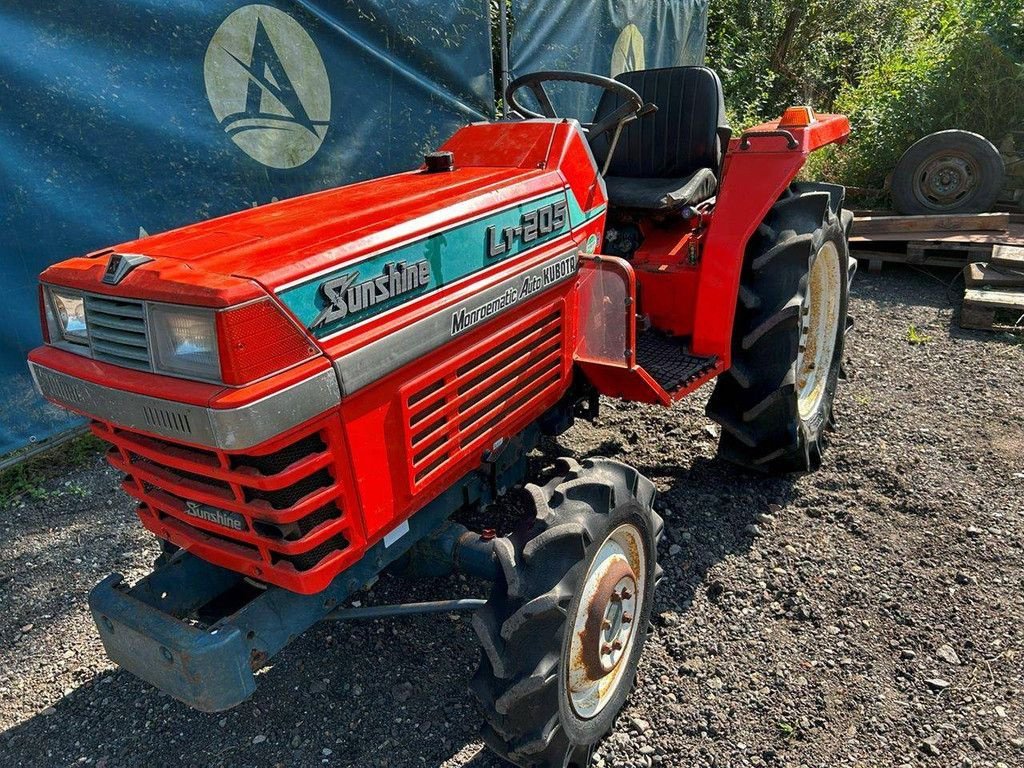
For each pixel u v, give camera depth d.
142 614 1.81
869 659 2.46
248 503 1.61
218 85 4.05
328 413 1.62
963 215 6.01
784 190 3.30
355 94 4.70
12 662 2.61
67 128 3.57
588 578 2.02
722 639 2.55
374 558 2.01
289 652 2.57
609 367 2.44
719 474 3.46
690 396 4.25
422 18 4.95
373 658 2.54
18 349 3.62
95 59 3.60
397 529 2.02
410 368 1.82
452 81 5.27
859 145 7.66
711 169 3.59
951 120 7.19
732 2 11.62
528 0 5.66
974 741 2.17
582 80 2.71
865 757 2.14
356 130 4.76
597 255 2.37
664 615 2.66
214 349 1.46
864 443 3.69
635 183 3.49
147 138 3.84
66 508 3.48
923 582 2.77
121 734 2.32
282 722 2.32
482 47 5.41
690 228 3.40
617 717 2.29
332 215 1.92
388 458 1.80
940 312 5.39
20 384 3.67
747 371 3.04
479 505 2.47
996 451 3.58
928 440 3.70
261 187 4.36
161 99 3.85
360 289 1.66
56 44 3.47
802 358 3.35
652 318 3.20
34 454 3.80
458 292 1.91
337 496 1.69
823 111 11.45
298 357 1.55
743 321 3.03
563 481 2.11
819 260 3.40
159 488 1.89
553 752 1.96
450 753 2.20
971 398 4.12
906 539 3.00
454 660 2.52
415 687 2.42
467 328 1.93
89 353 1.72
